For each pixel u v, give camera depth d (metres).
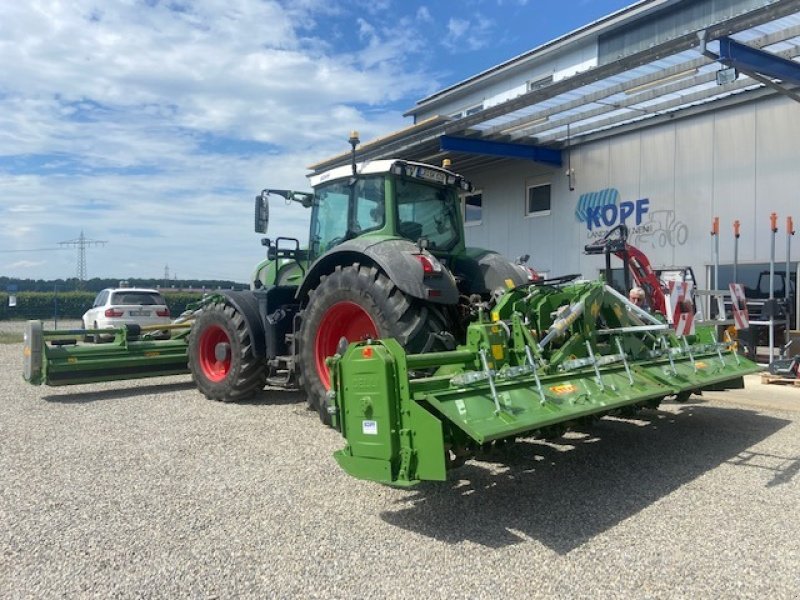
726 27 6.86
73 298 34.50
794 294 9.20
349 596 2.64
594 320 4.74
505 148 11.79
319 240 6.68
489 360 3.93
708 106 9.91
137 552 3.06
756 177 9.44
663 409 6.67
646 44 12.78
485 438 3.07
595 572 2.85
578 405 3.79
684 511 3.62
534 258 12.90
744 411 6.57
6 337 18.66
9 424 5.81
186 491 3.92
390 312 5.05
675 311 5.08
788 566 2.90
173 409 6.51
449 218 6.50
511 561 2.97
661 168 10.63
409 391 3.29
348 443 3.52
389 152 12.30
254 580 2.79
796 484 4.11
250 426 5.65
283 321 6.55
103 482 4.09
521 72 15.87
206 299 7.36
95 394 7.59
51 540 3.20
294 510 3.61
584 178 11.88
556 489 4.02
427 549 3.10
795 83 7.95
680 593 2.65
